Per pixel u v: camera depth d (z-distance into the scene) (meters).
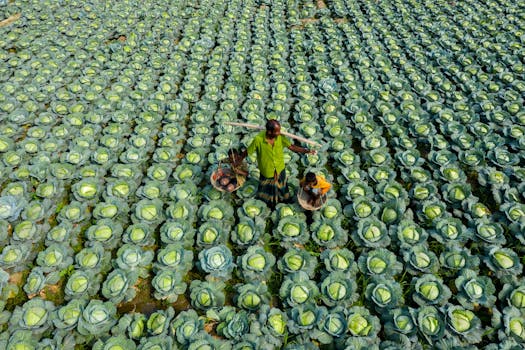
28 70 10.84
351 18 14.47
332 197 7.09
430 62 10.98
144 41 12.44
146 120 9.06
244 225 6.29
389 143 8.62
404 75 10.71
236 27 13.75
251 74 10.87
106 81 10.54
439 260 5.84
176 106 9.43
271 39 12.94
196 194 7.11
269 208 6.86
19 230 6.22
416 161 7.57
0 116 9.06
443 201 7.03
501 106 9.17
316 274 5.94
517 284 5.39
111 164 7.87
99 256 5.89
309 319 5.03
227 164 7.46
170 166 7.82
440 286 5.29
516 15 13.62
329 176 7.37
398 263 5.73
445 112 8.77
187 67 11.30
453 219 6.22
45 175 7.45
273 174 6.27
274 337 4.93
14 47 12.44
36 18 14.15
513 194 6.76
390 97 9.54
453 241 6.07
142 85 10.23
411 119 8.76
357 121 8.83
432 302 5.24
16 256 5.92
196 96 10.11
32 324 5.09
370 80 10.34
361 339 4.81
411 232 6.06
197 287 5.55
